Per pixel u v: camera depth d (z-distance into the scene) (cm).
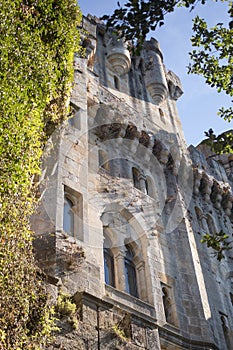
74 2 1998
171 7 1533
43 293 1322
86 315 1428
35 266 1352
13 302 1181
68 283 1548
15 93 1432
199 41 1856
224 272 2652
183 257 2334
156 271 2127
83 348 1350
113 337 1441
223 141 1803
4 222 1238
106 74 3005
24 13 1656
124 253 2078
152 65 3347
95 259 1809
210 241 1658
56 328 1298
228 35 1822
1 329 1126
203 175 3059
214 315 2272
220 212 3112
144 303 1925
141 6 1533
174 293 2130
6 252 1211
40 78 1589
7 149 1323
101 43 3175
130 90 3077
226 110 1886
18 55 1517
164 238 2347
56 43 1811
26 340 1180
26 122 1435
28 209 1345
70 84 1955
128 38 1571
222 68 1847
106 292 1795
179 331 1988
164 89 3259
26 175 1359
